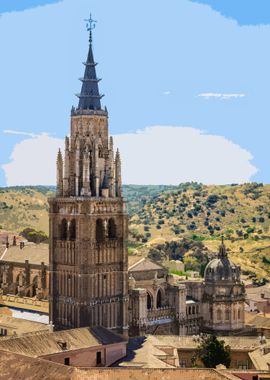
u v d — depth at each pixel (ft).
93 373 411.13
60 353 534.78
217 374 400.06
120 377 406.62
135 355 576.20
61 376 415.03
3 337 557.74
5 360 450.71
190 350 631.97
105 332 584.81
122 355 578.66
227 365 601.21
